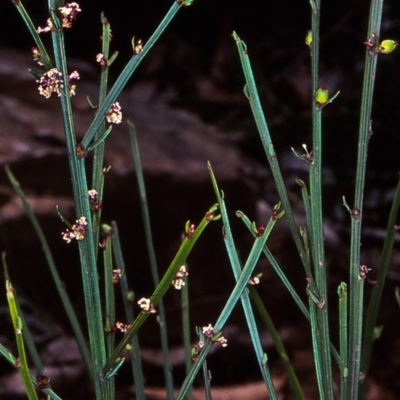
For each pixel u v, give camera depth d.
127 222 0.83
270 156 0.35
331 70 1.43
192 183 0.88
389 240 0.40
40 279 0.78
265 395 0.75
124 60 1.58
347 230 1.15
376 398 0.76
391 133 1.19
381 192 1.19
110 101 0.33
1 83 0.97
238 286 0.34
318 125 0.34
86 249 0.34
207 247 0.86
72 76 0.33
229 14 1.59
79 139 0.89
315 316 0.35
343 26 1.41
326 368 0.35
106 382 0.34
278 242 0.92
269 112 1.38
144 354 0.77
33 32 0.33
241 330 0.82
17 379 0.68
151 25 1.61
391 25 1.25
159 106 1.21
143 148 0.94
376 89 1.24
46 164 0.79
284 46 1.51
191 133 1.10
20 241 0.76
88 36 1.58
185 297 0.43
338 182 1.21
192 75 1.55
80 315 0.79
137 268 0.84
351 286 0.35
